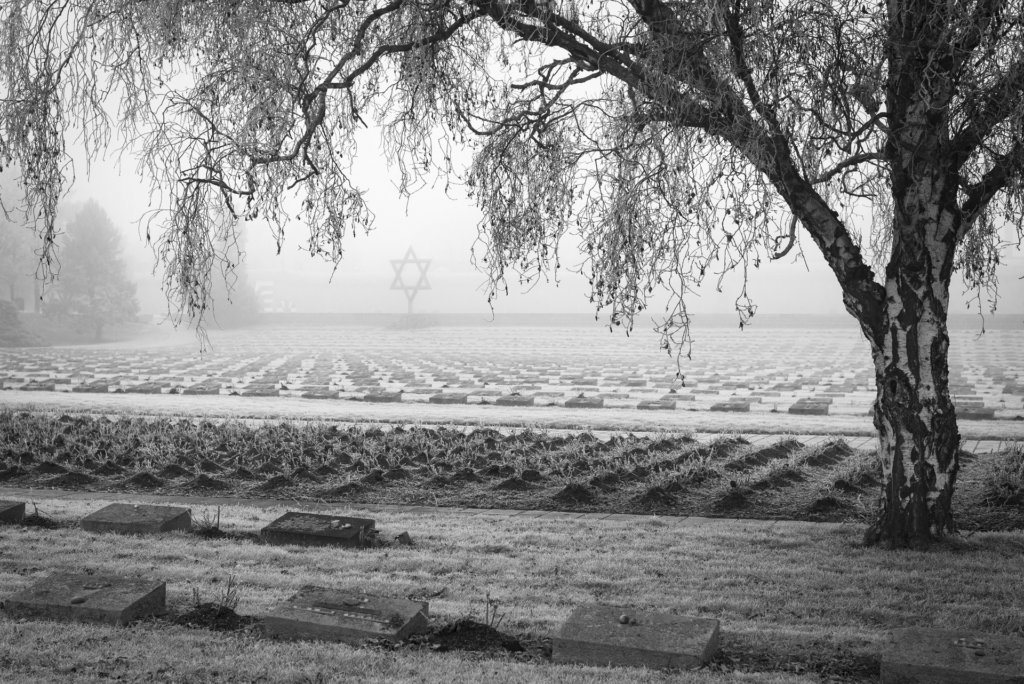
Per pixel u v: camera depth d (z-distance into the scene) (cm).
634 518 1205
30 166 957
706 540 1037
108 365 4394
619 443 1770
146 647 573
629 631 593
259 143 993
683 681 522
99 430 1789
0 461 1526
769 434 2014
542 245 1053
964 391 2906
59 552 909
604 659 575
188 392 3020
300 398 2869
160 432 1800
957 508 1199
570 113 1016
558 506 1292
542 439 1777
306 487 1413
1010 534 1052
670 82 853
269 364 4441
